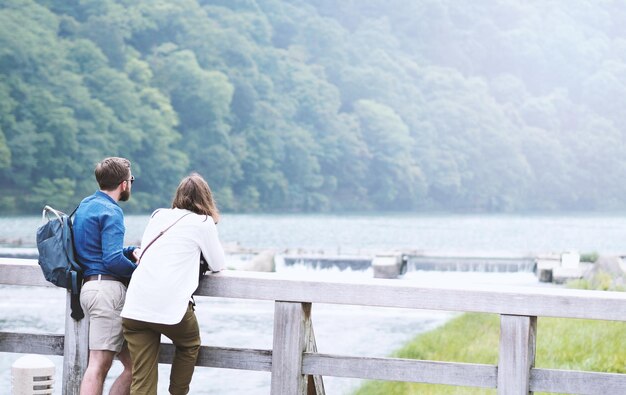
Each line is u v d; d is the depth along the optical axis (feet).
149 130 391.86
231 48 470.39
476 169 519.19
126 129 381.40
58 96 367.45
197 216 17.38
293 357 17.57
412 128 508.12
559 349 41.96
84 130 367.04
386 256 138.92
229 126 428.97
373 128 483.51
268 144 440.45
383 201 481.87
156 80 424.05
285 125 452.35
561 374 16.40
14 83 353.72
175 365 17.60
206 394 44.57
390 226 344.08
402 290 17.01
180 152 400.26
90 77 391.86
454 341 57.88
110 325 17.58
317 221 360.89
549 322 49.42
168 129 398.01
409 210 490.90
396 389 41.73
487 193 519.19
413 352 55.31
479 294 16.63
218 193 410.52
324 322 77.41
